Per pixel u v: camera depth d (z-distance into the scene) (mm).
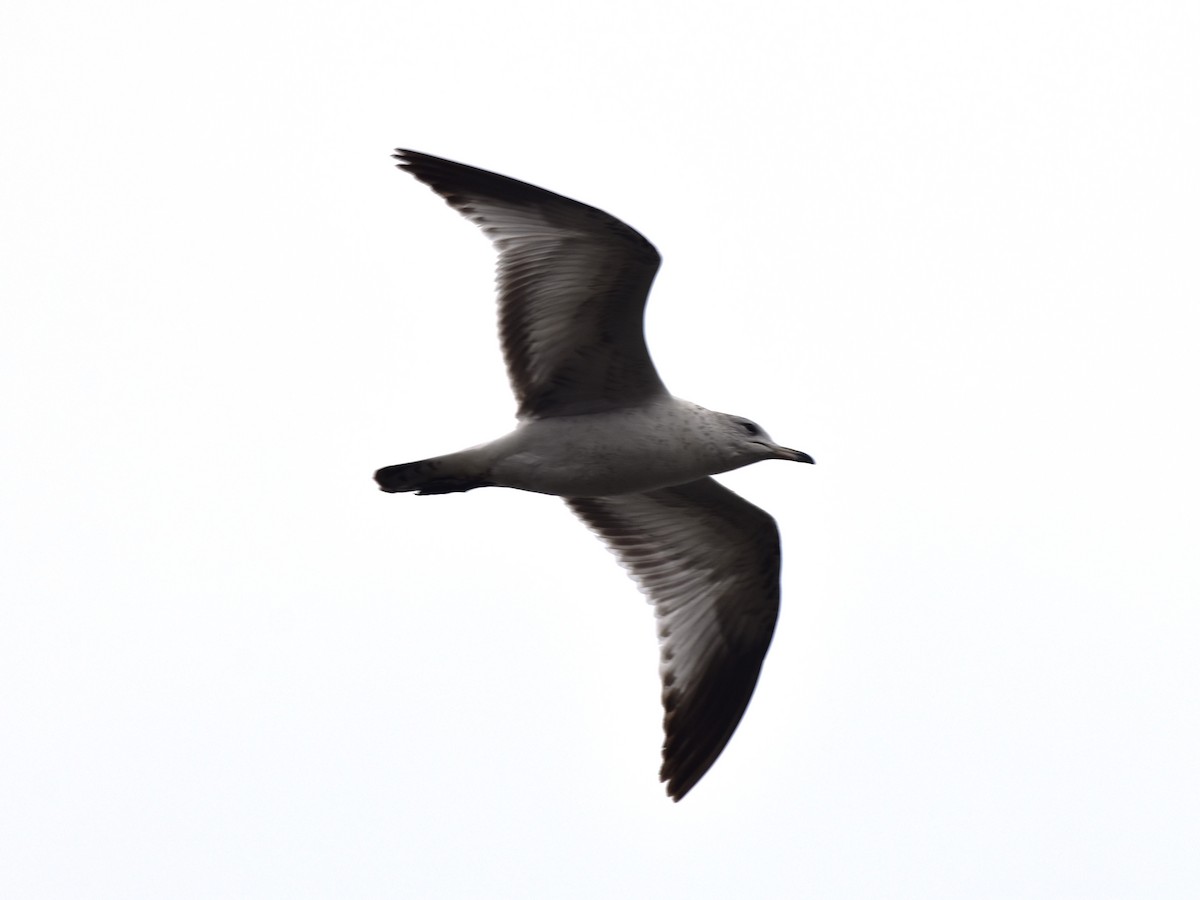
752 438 15281
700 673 16531
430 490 15094
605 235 13828
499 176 13984
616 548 16844
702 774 16250
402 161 14188
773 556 16359
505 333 14656
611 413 15016
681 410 15047
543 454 14844
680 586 16703
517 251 14289
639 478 15062
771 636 16625
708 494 16125
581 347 14727
